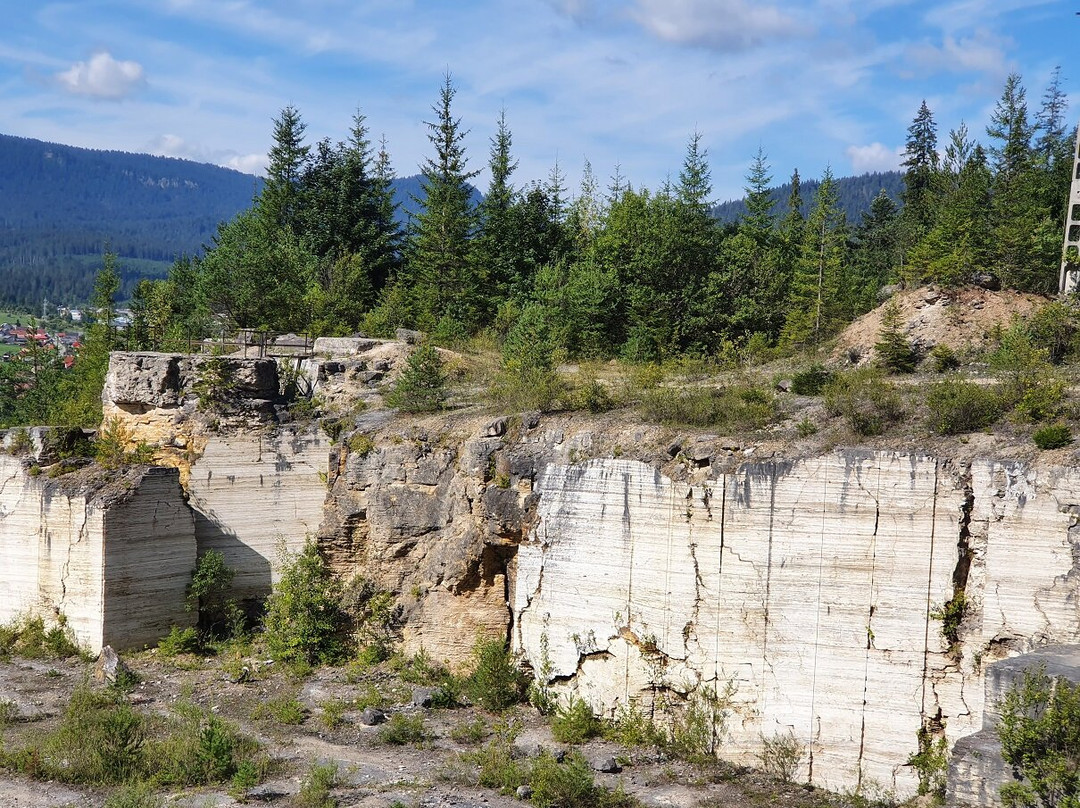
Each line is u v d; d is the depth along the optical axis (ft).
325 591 92.99
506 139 177.88
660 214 155.94
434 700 80.89
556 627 79.25
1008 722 51.37
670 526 73.97
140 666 91.35
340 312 157.58
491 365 117.91
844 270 148.87
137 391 102.68
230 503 100.73
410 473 90.94
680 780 67.26
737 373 97.04
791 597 69.15
